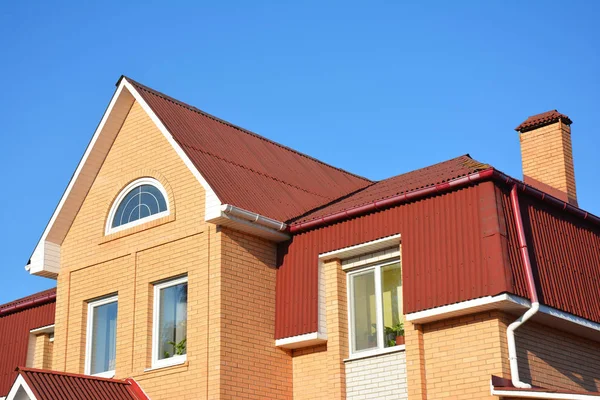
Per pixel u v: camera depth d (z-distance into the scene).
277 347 16.08
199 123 18.58
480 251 13.83
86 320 17.72
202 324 15.50
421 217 14.86
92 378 15.51
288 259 16.55
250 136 19.92
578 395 12.49
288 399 15.94
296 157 20.53
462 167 17.19
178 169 16.98
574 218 16.11
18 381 14.42
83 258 18.09
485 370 13.52
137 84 18.23
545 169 19.11
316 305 15.73
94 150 18.25
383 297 15.63
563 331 15.16
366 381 15.09
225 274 15.62
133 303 16.81
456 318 14.11
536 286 13.96
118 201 17.98
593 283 15.65
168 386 15.62
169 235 16.67
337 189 19.81
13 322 21.05
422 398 14.01
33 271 18.34
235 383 15.12
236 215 15.72
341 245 15.80
